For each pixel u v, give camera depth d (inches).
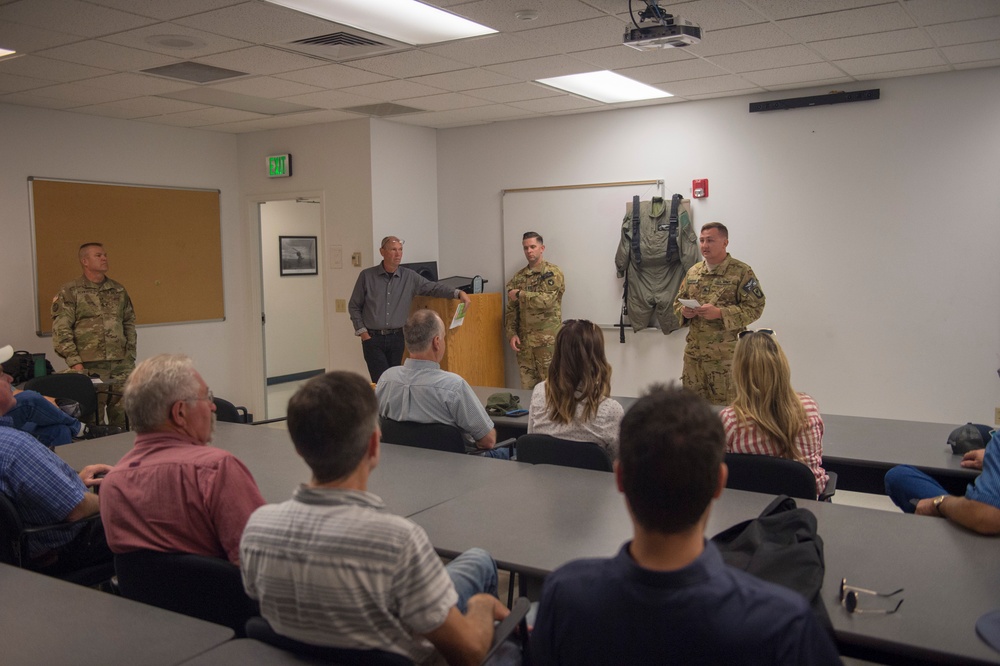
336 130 264.7
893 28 159.9
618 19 150.9
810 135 218.5
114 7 140.5
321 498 56.0
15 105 224.4
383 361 252.8
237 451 122.9
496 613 65.3
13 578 70.9
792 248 223.8
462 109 244.8
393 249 247.3
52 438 142.9
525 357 262.1
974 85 196.7
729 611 41.0
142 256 258.5
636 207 244.2
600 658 43.4
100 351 224.4
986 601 63.5
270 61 180.5
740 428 99.0
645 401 44.9
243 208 288.5
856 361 217.5
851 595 62.2
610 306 254.7
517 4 141.0
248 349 292.8
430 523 85.3
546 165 262.4
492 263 277.1
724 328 192.1
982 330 200.8
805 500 90.6
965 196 200.2
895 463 112.3
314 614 54.5
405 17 150.6
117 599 66.4
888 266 211.3
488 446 131.8
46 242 232.4
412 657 57.4
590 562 46.0
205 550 72.8
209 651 57.2
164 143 264.7
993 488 77.9
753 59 183.8
